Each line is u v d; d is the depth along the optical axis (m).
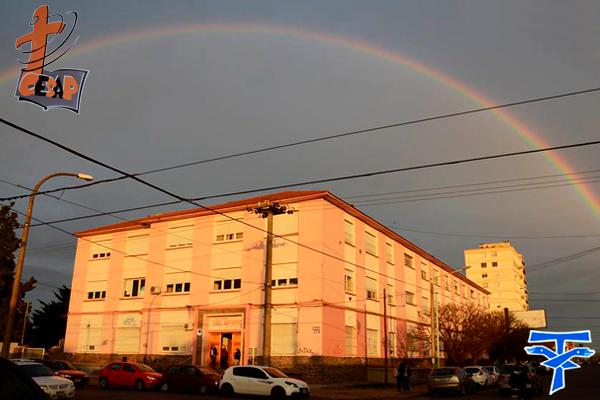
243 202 39.75
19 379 6.88
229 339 37.81
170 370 28.02
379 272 43.78
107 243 47.06
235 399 24.11
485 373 36.81
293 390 24.30
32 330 67.62
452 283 66.06
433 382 29.19
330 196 36.47
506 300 130.50
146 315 41.94
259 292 36.91
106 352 43.75
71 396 20.80
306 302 34.88
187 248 41.44
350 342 37.81
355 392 29.66
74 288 47.78
